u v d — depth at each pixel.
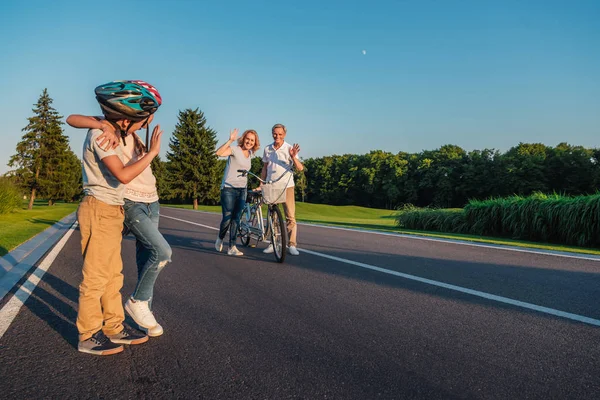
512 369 2.29
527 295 3.96
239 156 6.41
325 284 4.44
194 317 3.27
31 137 42.28
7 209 17.98
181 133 50.69
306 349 2.59
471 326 3.04
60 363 2.38
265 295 3.97
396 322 3.13
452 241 8.70
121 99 2.34
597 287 4.31
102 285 2.54
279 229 5.85
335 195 99.19
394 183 92.19
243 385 2.10
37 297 3.89
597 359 2.42
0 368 2.31
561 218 9.69
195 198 47.94
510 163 76.50
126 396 1.99
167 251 2.78
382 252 6.92
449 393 2.01
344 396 1.98
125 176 2.34
